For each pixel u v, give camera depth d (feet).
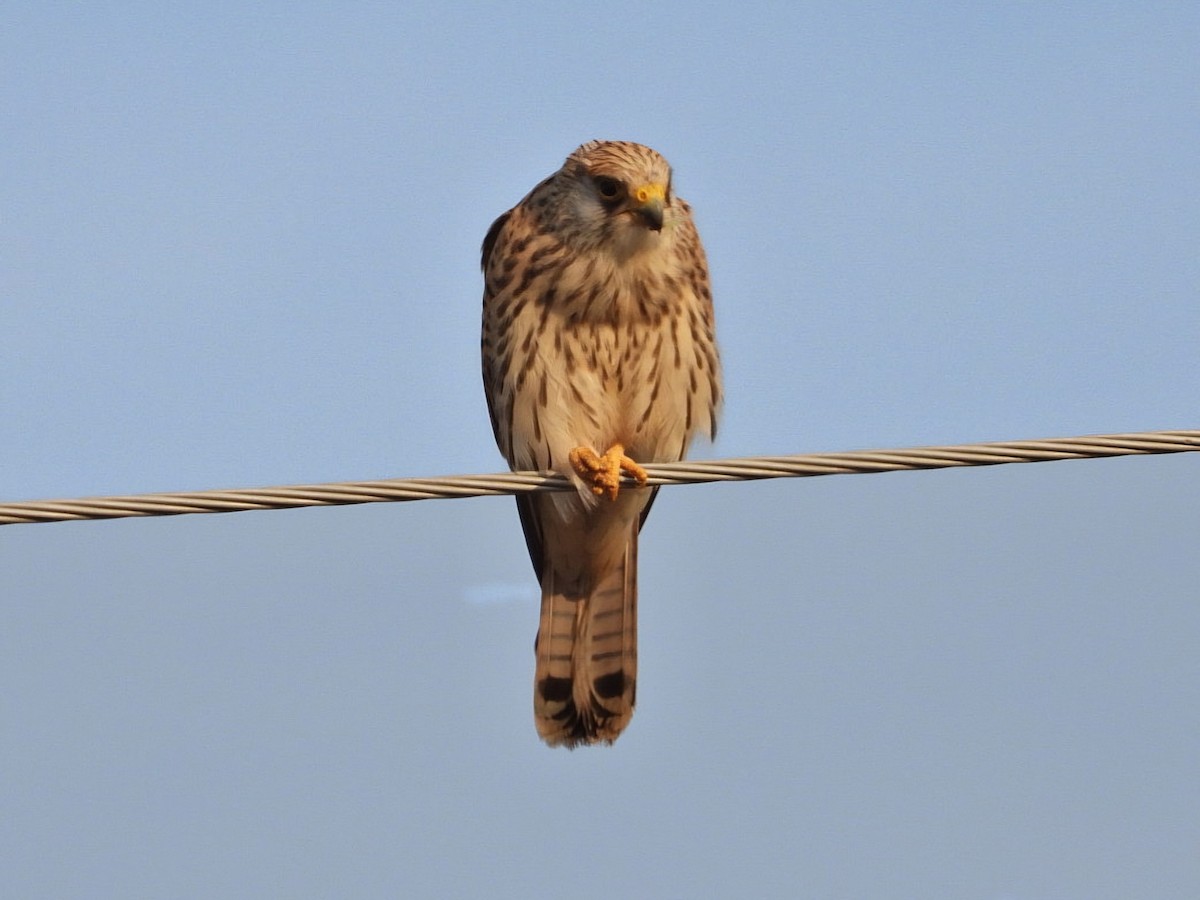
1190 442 30.94
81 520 29.78
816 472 31.17
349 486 30.68
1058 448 30.94
